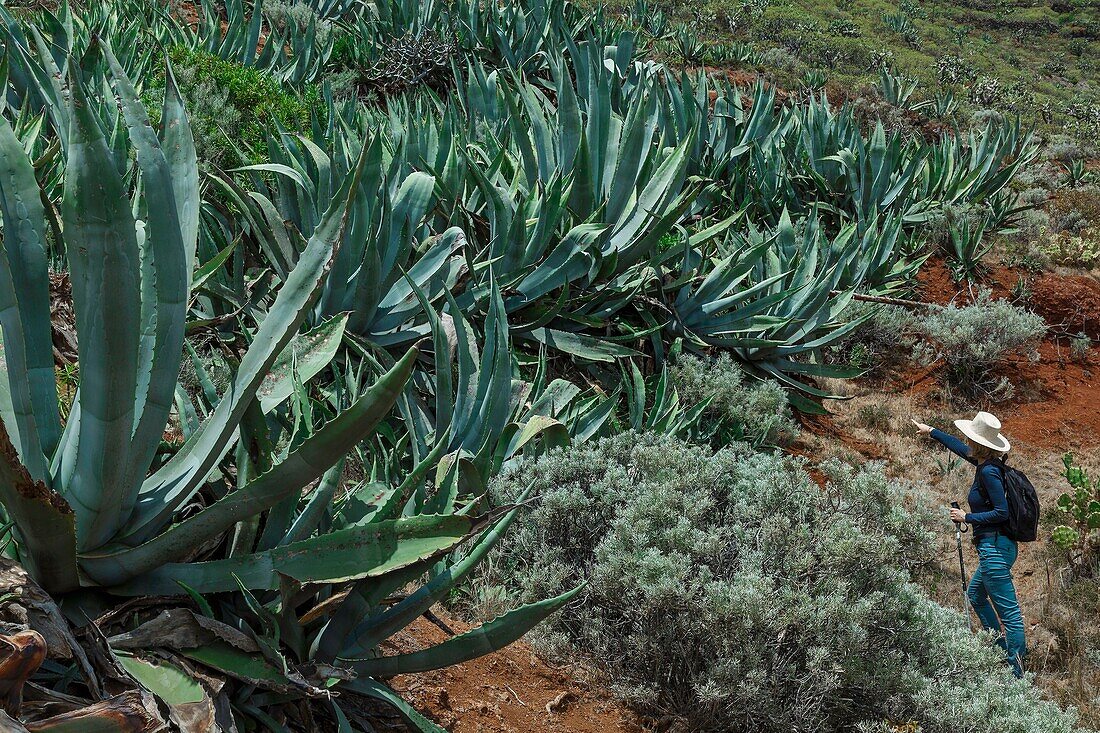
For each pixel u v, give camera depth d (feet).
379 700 9.99
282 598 8.81
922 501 19.49
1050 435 32.42
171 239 7.86
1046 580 23.94
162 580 8.77
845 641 13.85
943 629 16.19
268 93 34.37
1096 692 19.86
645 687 13.74
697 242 30.73
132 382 7.64
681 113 43.62
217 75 33.45
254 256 22.67
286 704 9.18
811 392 29.71
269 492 8.49
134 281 7.28
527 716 12.25
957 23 194.39
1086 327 39.22
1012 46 185.26
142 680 7.75
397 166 24.30
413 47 51.62
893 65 123.34
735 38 119.55
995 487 20.71
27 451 8.09
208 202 21.53
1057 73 170.71
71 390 13.80
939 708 14.16
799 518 15.87
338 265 20.01
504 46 54.80
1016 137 53.26
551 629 14.44
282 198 23.15
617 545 14.80
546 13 58.29
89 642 7.77
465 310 23.11
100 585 8.64
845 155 43.68
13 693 6.45
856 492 17.03
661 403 24.54
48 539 7.68
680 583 13.56
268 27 52.80
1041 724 14.64
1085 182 68.64
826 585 14.75
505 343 14.65
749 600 13.41
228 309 20.27
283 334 8.66
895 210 44.62
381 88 50.55
